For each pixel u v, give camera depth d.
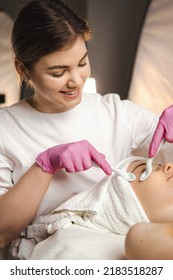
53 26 0.87
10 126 1.08
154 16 1.81
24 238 1.05
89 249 0.86
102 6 2.30
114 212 0.93
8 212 0.95
